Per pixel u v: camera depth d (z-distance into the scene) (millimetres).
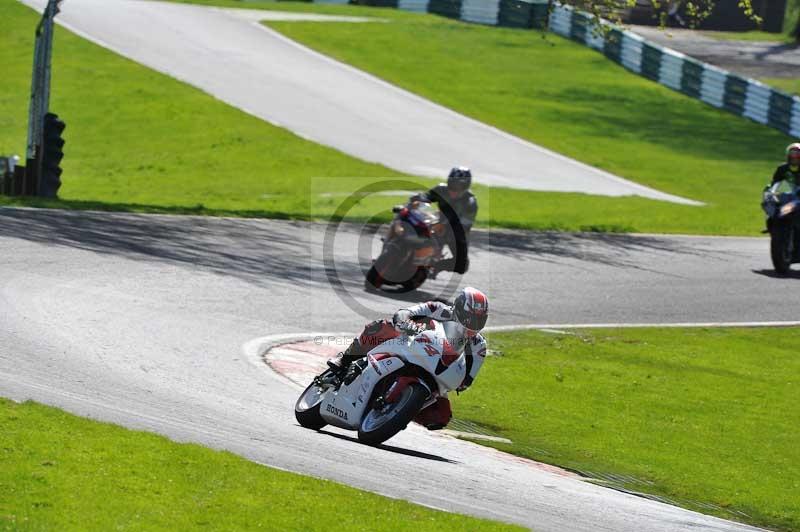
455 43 191125
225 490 22500
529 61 186125
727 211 112000
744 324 61875
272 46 170125
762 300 68875
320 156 118938
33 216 65438
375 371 29828
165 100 136625
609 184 123125
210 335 42688
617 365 49500
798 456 38406
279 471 24453
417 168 117062
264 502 22031
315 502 22438
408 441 32781
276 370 39188
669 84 182000
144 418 28297
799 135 160750
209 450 25141
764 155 148875
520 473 31062
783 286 73812
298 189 103875
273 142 123188
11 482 21312
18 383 30172
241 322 46062
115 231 64750
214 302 49094
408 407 29312
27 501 20453
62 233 60844
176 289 50531
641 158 140125
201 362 38094
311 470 25625
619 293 66375
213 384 35156
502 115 152500
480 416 39125
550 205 105312
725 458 37344
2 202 70000
